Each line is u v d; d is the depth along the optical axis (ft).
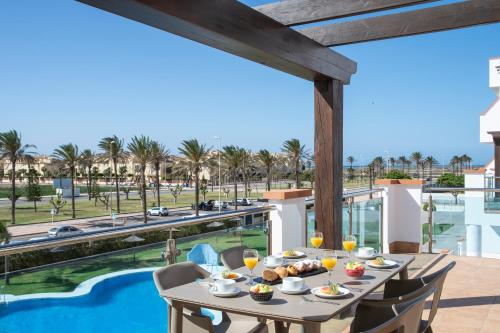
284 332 9.10
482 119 49.88
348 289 7.97
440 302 13.51
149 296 9.66
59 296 8.10
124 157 139.54
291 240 15.33
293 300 7.36
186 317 7.93
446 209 22.59
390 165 296.51
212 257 11.30
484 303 13.29
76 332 8.33
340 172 14.38
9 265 7.48
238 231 12.60
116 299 9.02
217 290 7.73
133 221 120.67
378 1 11.00
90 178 193.16
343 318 11.96
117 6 7.25
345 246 10.53
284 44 10.96
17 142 115.96
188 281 9.53
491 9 11.68
